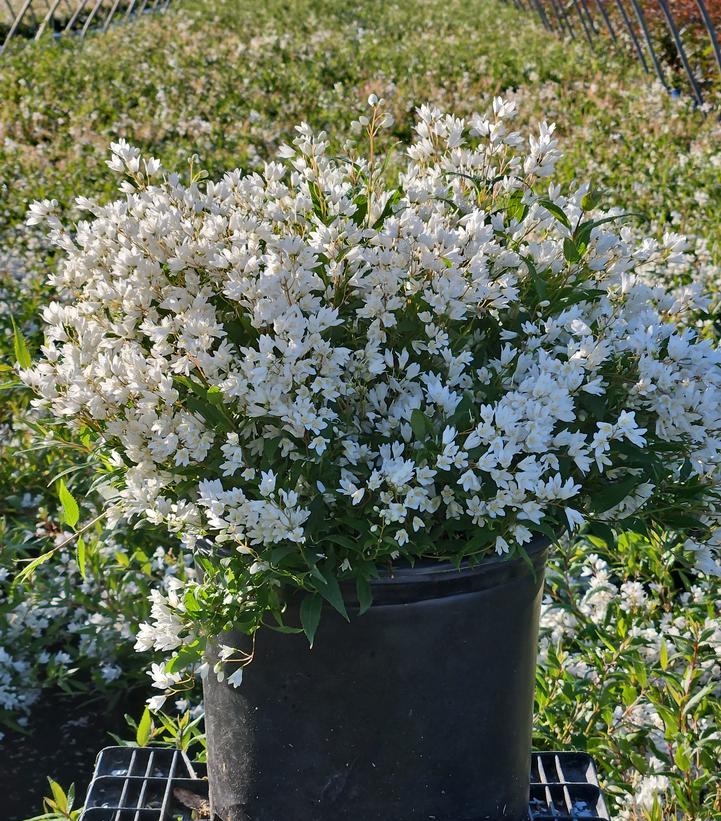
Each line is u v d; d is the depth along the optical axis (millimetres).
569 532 1818
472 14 20797
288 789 1960
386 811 1944
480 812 2006
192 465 1834
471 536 1819
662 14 15289
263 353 1717
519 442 1748
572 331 1931
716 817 2465
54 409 1880
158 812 2152
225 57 14266
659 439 1940
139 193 2203
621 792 2652
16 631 3467
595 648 2902
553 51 14609
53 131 10805
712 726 2783
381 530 1688
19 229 7051
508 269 2045
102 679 3451
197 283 1939
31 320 5172
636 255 2176
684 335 1957
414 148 2291
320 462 1750
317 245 1873
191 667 2779
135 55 14758
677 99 11406
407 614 1830
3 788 3227
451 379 1863
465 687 1907
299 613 1844
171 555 3541
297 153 2277
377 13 20641
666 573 3186
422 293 1886
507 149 2275
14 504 3969
